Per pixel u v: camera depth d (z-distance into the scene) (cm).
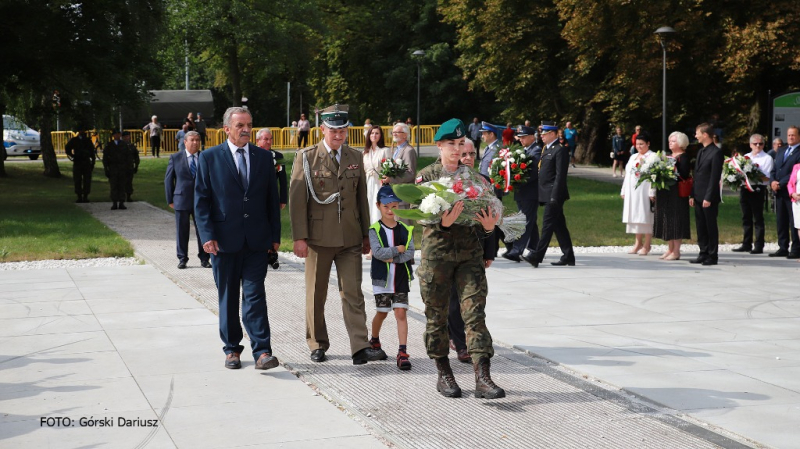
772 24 2427
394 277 667
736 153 1477
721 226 1773
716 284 1076
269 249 668
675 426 523
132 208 2231
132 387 614
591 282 1088
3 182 2958
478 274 589
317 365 675
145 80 2659
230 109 664
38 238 1541
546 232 1215
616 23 2767
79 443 498
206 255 1211
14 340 761
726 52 2552
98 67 2348
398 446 488
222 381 630
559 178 1209
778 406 562
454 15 3788
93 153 2409
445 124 609
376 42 5628
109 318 855
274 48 4784
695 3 2616
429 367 669
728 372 650
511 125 3950
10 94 2570
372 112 5934
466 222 584
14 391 605
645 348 729
